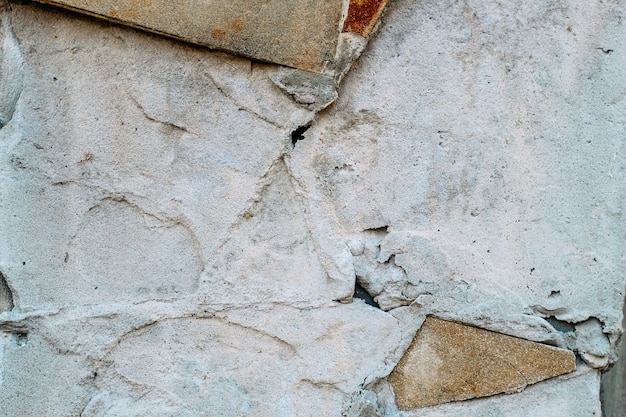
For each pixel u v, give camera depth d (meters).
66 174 0.97
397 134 1.01
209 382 1.01
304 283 1.01
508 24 1.01
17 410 0.99
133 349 1.00
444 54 1.01
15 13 0.95
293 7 0.95
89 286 0.99
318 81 0.97
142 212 0.99
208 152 0.99
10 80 0.96
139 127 0.98
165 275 1.00
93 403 0.99
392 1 0.99
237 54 0.96
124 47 0.96
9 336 0.99
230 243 1.00
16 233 0.97
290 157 1.00
